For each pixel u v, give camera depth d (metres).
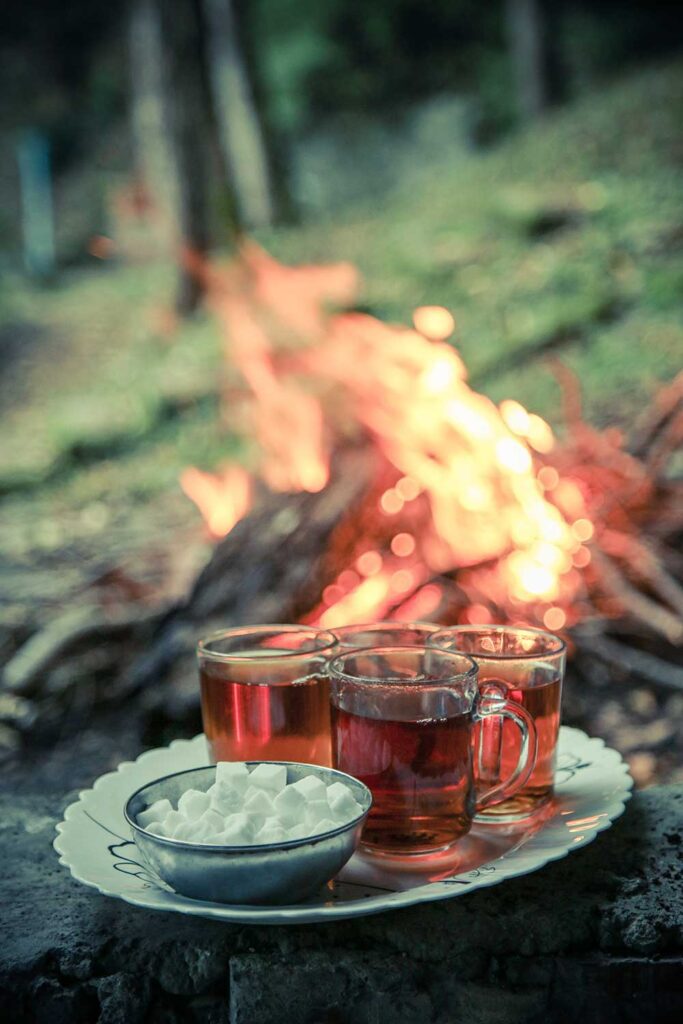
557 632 1.14
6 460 2.81
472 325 2.95
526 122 5.43
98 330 3.98
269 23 6.43
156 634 1.13
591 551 1.24
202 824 0.61
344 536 1.17
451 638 0.70
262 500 1.27
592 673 1.14
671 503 1.37
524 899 0.66
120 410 2.98
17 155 6.46
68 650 1.11
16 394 3.54
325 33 6.34
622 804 0.68
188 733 1.02
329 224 4.05
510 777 0.66
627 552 1.25
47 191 6.26
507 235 3.36
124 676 1.09
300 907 0.60
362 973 0.63
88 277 5.40
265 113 4.41
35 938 0.65
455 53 6.38
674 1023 0.64
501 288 3.09
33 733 1.03
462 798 0.64
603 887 0.67
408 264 3.33
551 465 1.36
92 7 7.13
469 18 6.31
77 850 0.64
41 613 1.41
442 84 6.40
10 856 0.73
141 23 5.11
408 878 0.63
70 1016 0.63
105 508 2.41
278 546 1.15
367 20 6.30
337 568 1.14
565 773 0.74
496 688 0.67
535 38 5.35
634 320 2.81
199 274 3.67
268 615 1.09
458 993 0.64
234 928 0.65
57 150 6.76
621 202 3.35
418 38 6.36
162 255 5.23
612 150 3.81
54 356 3.81
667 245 3.09
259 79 4.38
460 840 0.66
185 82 3.56
